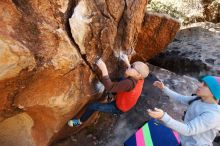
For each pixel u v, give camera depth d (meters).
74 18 2.98
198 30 7.33
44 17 2.78
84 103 3.48
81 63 3.15
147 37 5.21
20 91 2.83
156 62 6.30
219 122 2.84
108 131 4.31
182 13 8.12
